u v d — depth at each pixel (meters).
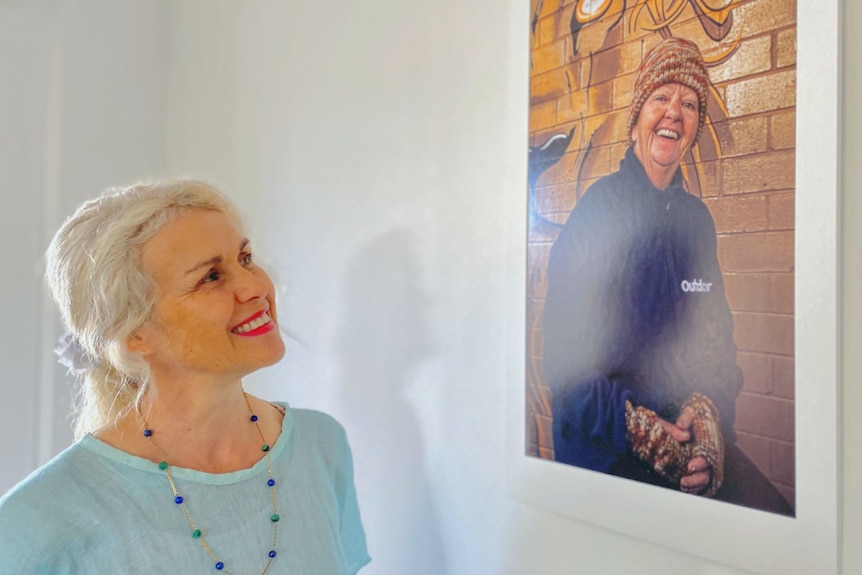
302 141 1.61
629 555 0.95
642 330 0.91
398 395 1.34
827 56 0.72
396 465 1.35
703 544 0.85
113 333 0.89
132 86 2.09
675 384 0.88
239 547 0.91
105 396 1.03
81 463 0.90
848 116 0.72
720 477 0.83
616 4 0.94
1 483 1.88
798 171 0.75
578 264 1.00
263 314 0.95
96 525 0.86
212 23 1.95
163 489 0.91
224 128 1.90
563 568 1.04
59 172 1.93
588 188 0.98
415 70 1.30
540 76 1.05
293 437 1.08
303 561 0.95
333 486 1.11
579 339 1.00
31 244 1.92
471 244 1.18
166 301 0.88
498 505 1.14
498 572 1.14
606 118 0.96
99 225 0.91
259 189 1.77
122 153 2.07
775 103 0.77
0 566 0.82
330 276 1.52
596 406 0.98
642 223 0.91
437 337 1.25
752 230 0.79
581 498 1.00
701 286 0.84
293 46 1.64
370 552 1.43
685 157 0.86
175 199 0.93
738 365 0.81
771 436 0.78
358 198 1.44
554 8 1.03
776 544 0.77
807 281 0.74
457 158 1.21
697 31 0.84
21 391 1.90
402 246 1.33
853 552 0.72
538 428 1.06
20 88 1.90
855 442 0.72
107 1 2.03
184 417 0.95
